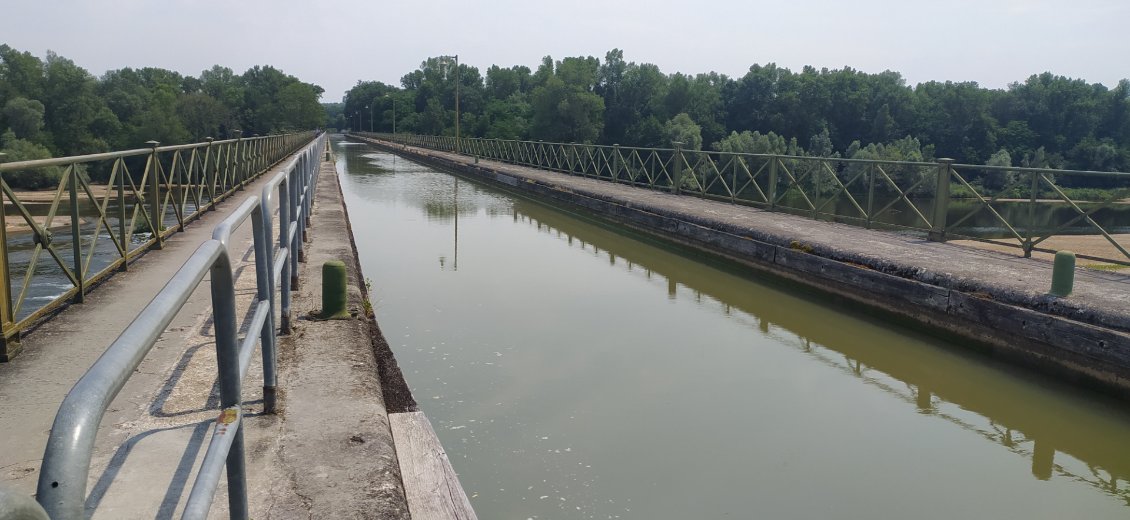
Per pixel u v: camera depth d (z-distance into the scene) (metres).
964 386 5.59
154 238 6.95
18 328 3.84
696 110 81.69
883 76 91.31
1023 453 4.43
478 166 26.39
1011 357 5.93
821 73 89.56
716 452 4.28
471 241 11.92
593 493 3.74
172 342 4.19
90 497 2.46
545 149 26.06
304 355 4.22
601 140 83.25
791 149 77.88
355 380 3.85
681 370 5.74
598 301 7.96
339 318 5.03
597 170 20.78
